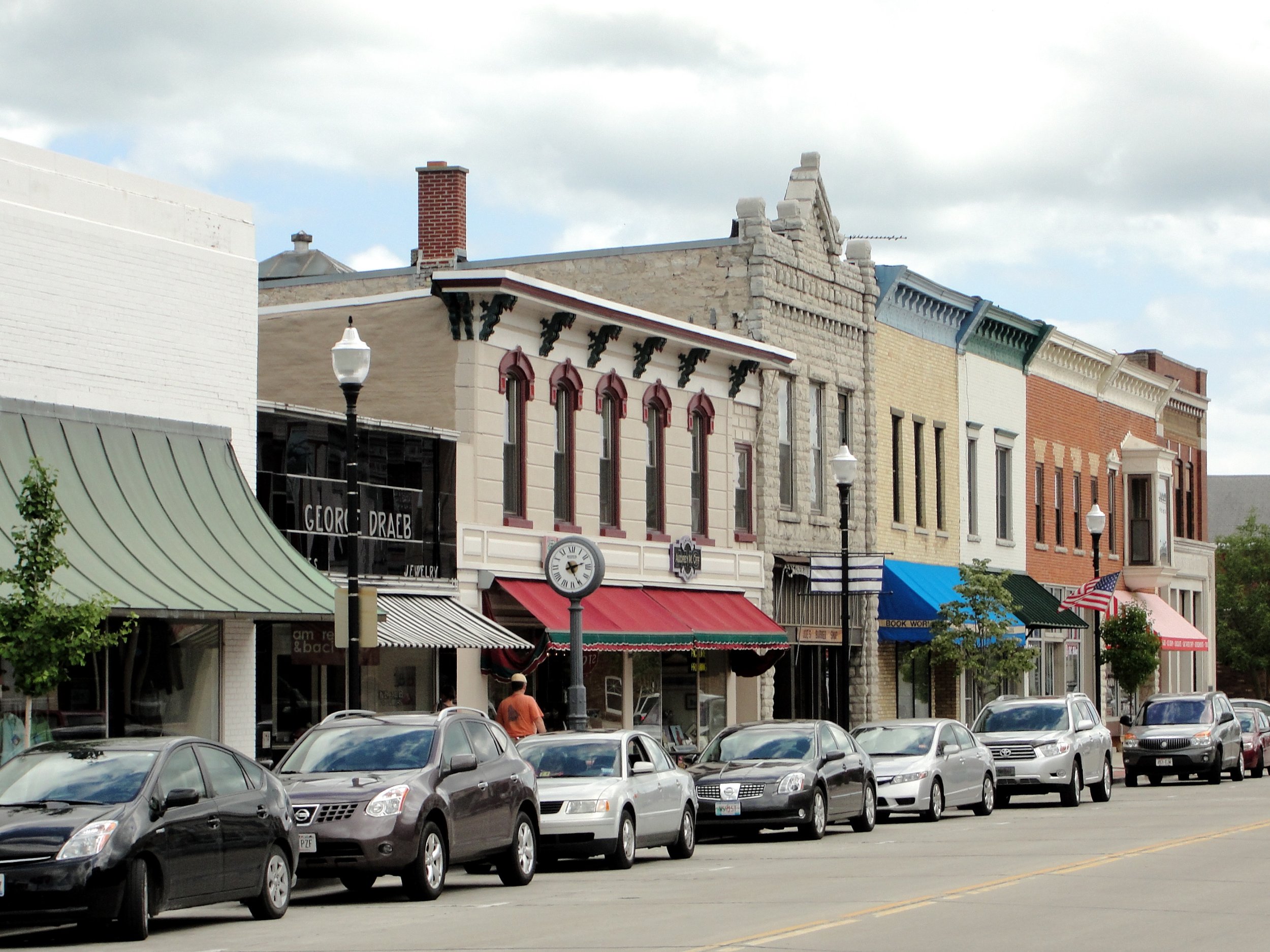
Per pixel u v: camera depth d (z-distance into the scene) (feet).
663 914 72.13
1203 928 66.59
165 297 103.30
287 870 74.90
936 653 185.88
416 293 132.77
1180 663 296.92
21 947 64.34
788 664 174.70
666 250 171.32
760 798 112.06
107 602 79.97
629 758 100.12
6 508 88.22
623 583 146.00
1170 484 280.10
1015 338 229.45
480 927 68.49
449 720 85.51
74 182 98.68
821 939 63.10
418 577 122.42
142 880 64.95
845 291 184.14
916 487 202.39
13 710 91.20
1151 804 150.82
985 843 108.78
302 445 114.42
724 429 163.43
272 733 111.04
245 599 95.25
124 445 98.58
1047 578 240.12
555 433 140.05
